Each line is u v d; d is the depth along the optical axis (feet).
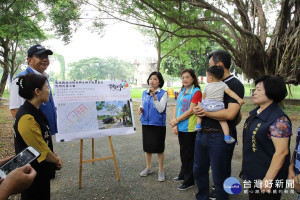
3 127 25.49
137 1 29.76
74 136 10.62
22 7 39.68
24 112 6.24
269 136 6.06
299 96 57.26
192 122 10.25
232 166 13.75
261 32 37.70
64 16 31.63
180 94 11.09
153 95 10.96
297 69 31.81
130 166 13.94
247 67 35.99
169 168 13.62
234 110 7.86
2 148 17.44
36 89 6.38
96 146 18.54
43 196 6.66
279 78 6.13
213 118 8.05
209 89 8.40
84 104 11.03
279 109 6.06
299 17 31.55
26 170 4.00
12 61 60.54
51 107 10.84
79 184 11.01
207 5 30.01
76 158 15.56
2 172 4.44
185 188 10.83
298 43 31.07
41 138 6.40
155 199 10.05
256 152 6.32
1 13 37.24
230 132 8.29
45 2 35.91
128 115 11.87
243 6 35.19
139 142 19.76
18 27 43.24
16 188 3.73
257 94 6.33
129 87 12.31
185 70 10.70
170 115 36.47
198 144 8.80
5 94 85.20
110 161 14.84
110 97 11.71
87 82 11.35
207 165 8.94
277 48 34.50
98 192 10.68
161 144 11.53
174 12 29.60
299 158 5.59
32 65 10.11
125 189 10.96
